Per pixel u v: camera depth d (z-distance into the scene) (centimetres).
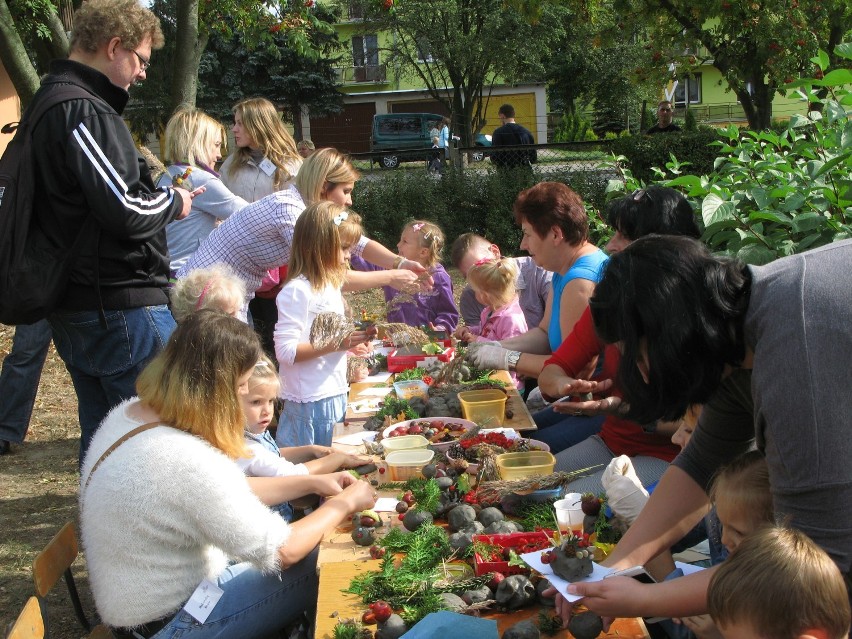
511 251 1233
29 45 1235
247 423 287
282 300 390
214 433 235
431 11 2595
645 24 1484
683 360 163
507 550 222
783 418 154
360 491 259
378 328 370
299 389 395
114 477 227
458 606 204
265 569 231
